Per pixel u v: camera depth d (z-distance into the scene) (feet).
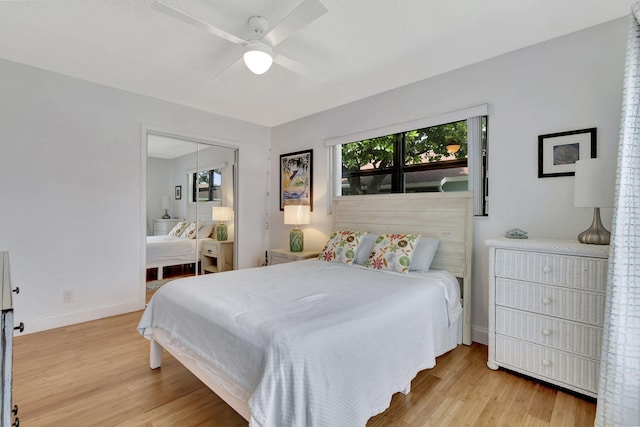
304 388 3.62
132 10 6.18
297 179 13.75
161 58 8.18
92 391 5.95
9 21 6.52
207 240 13.15
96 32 6.97
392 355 4.93
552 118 7.27
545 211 7.36
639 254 4.35
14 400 5.63
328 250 10.14
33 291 8.71
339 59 8.18
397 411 5.34
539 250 6.19
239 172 13.98
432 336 6.24
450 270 8.58
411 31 6.91
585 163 5.91
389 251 8.55
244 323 4.55
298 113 12.98
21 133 8.50
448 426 4.98
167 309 6.19
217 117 13.07
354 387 4.14
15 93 8.41
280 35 6.07
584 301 5.67
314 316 4.69
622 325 4.41
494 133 8.13
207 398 5.78
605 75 6.63
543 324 6.16
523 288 6.42
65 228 9.23
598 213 5.96
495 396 5.82
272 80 9.54
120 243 10.30
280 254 12.43
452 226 8.63
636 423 4.29
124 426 4.99
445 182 9.34
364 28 6.78
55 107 9.04
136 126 10.64
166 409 5.44
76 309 9.43
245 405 4.26
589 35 6.81
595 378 5.53
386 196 10.14
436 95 9.25
